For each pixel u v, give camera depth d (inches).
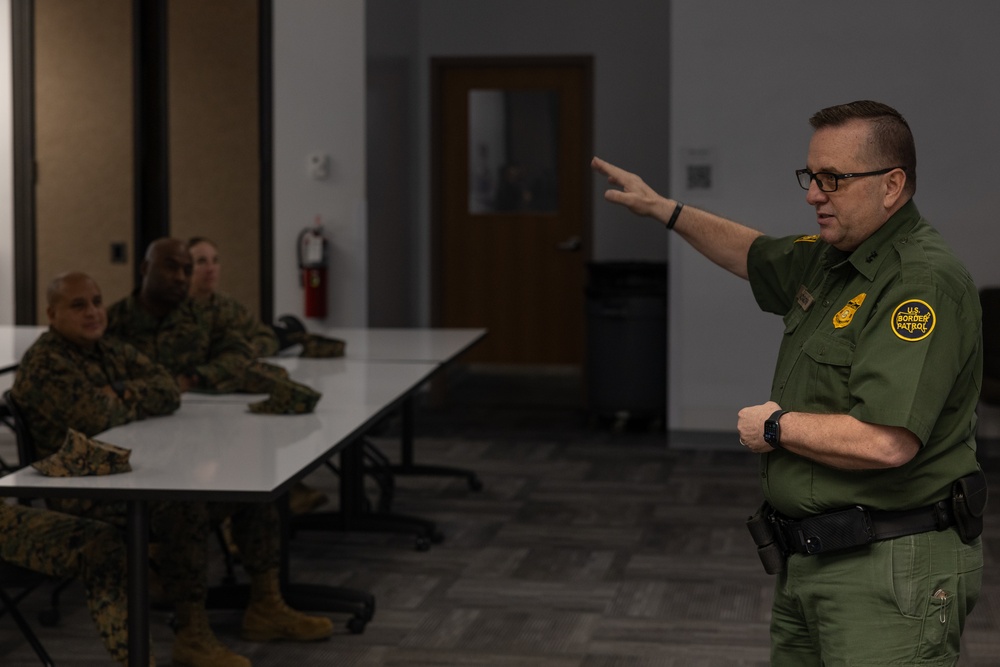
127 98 271.6
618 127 318.0
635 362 268.7
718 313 250.2
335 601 145.4
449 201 331.0
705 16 241.6
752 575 166.2
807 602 76.0
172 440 123.0
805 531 74.3
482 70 325.4
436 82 323.6
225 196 272.4
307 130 268.5
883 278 72.6
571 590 160.1
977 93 235.0
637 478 227.8
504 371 356.5
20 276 276.4
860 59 237.8
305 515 188.2
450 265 333.1
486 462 242.8
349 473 186.7
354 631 143.6
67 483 102.7
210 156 272.2
